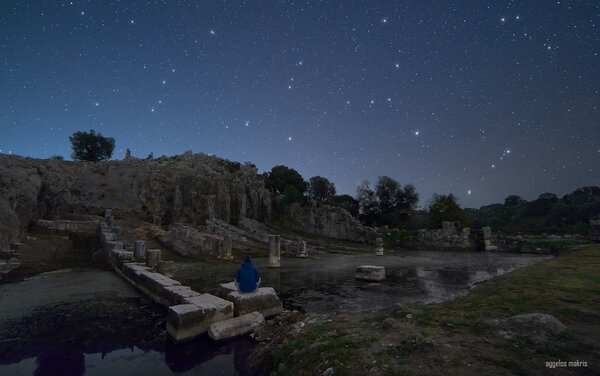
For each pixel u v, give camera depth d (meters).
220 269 19.66
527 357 4.18
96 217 33.88
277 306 8.84
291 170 75.94
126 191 44.53
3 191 22.92
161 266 15.71
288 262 26.06
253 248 32.97
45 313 9.09
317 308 9.77
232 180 57.31
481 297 8.12
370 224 68.88
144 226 32.25
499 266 23.02
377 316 7.17
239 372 5.33
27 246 20.31
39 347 6.52
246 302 8.17
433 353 4.47
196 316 7.09
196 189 50.88
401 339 5.19
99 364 5.70
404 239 49.62
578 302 6.82
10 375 5.26
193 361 5.83
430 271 19.92
